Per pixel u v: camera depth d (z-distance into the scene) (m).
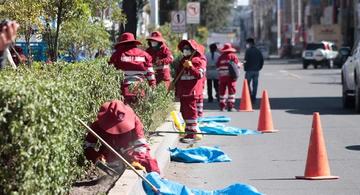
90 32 20.23
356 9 77.12
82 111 9.48
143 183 9.86
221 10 79.12
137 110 14.09
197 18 40.19
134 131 10.16
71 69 11.11
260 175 12.76
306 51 68.88
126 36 15.06
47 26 16.31
